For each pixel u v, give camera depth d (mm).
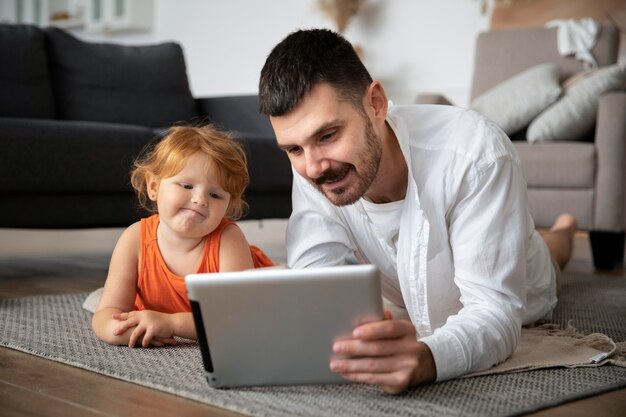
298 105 1050
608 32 3824
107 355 1328
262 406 1017
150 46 3641
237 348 1064
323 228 1427
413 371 1031
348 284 994
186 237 1515
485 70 3992
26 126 2342
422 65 5320
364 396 1068
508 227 1216
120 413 1006
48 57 3314
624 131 2994
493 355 1169
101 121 3371
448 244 1284
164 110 3541
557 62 3838
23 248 3529
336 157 1067
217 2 6520
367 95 1102
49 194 2432
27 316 1704
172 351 1373
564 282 2549
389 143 1251
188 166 1458
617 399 1120
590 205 3035
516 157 1261
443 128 1271
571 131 3307
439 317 1357
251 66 6328
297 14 5996
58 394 1096
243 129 3492
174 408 1030
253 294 1024
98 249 3564
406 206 1270
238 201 1580
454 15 5168
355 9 5453
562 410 1052
